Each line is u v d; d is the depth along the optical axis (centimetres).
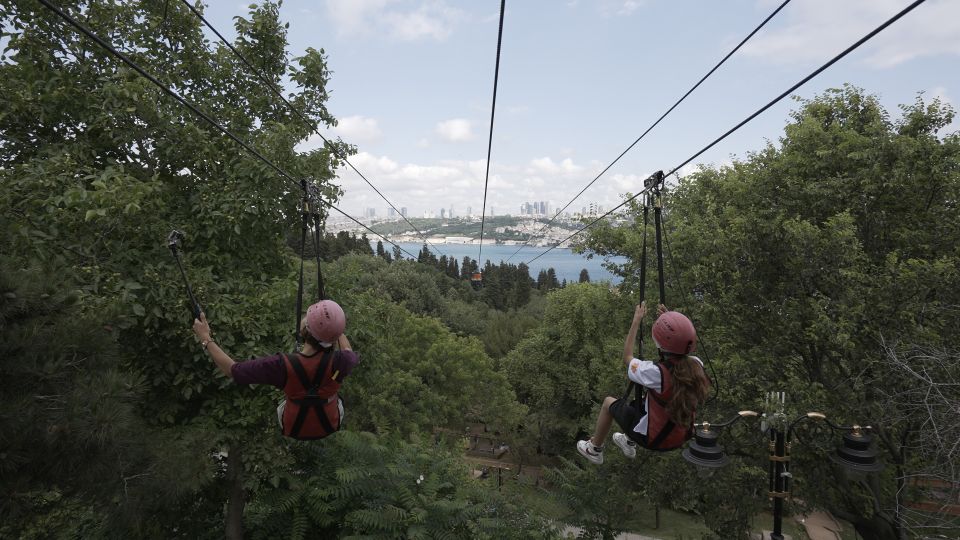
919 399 845
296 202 873
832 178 1175
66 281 485
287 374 291
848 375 1091
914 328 941
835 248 1038
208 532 894
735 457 1184
